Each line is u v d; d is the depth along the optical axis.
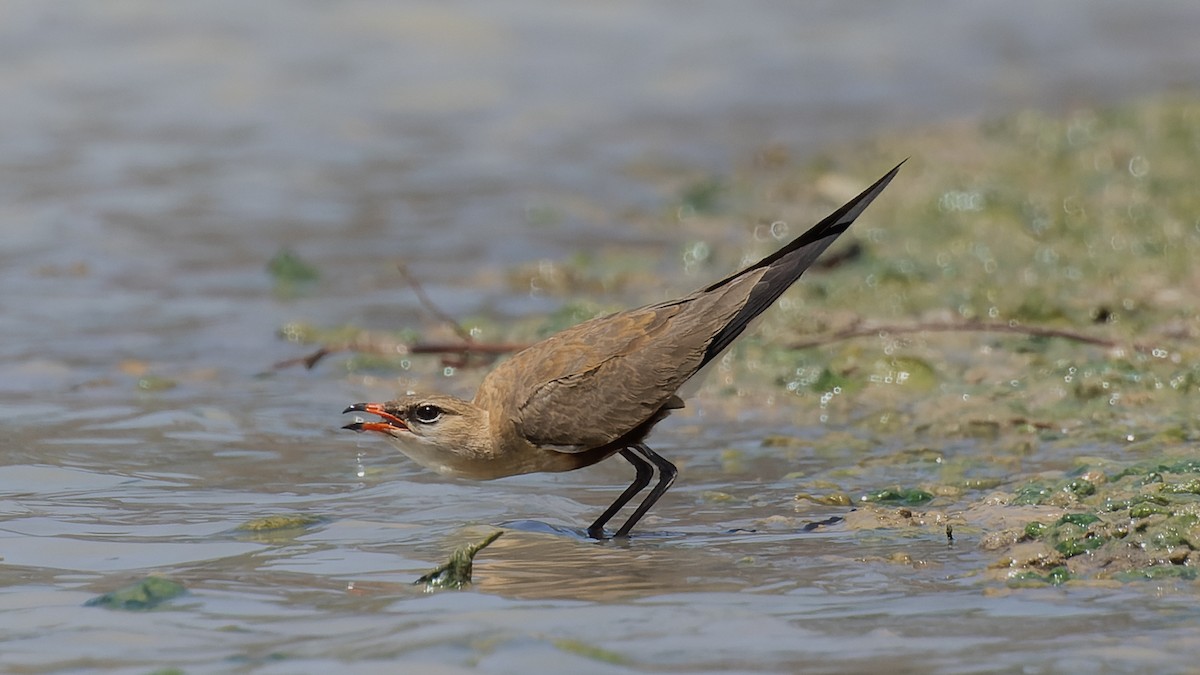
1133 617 8.27
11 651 7.98
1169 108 28.98
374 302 18.94
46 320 17.75
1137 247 19.80
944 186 24.23
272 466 12.44
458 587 9.11
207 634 8.21
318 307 18.66
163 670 7.62
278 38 34.34
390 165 26.78
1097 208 22.09
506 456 10.80
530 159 27.56
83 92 30.39
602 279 19.81
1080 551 9.33
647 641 7.96
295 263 20.03
